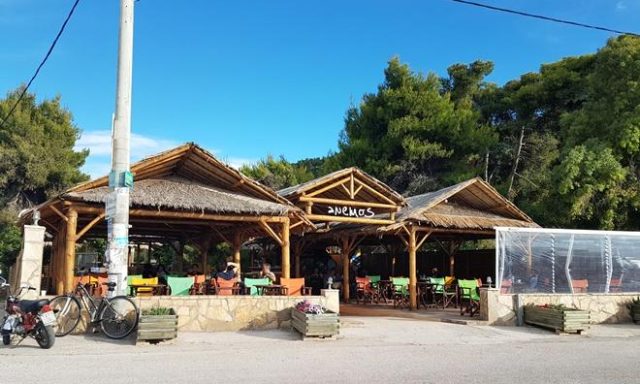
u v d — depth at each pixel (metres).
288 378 6.96
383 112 32.81
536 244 14.43
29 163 33.75
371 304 19.64
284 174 38.94
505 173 34.31
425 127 31.53
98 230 18.45
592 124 24.80
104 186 12.45
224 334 10.78
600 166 22.55
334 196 17.30
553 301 13.92
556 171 23.59
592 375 7.57
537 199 28.06
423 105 32.16
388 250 25.67
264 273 15.16
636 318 14.41
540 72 38.75
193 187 14.00
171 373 7.13
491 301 13.34
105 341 9.64
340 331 11.73
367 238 22.47
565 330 12.19
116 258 10.47
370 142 33.25
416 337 11.30
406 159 31.86
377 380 6.96
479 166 33.00
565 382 7.07
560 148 32.19
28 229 10.44
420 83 32.91
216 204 13.02
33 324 8.92
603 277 15.03
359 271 25.31
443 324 13.30
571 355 9.36
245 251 28.67
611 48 24.69
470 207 19.27
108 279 10.45
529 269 14.24
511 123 37.31
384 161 31.50
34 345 9.13
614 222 23.95
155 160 12.79
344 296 20.44
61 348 8.91
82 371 7.14
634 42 24.27
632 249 15.55
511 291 13.95
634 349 10.16
